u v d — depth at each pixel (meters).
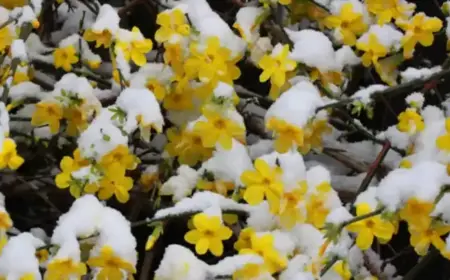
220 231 1.10
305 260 1.10
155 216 1.12
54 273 1.07
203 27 1.16
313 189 1.13
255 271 1.09
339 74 1.18
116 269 1.09
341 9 1.20
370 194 1.12
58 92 1.18
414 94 1.19
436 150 1.14
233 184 1.16
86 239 1.09
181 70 1.17
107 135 1.13
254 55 1.20
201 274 1.09
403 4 1.20
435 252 1.18
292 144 1.13
